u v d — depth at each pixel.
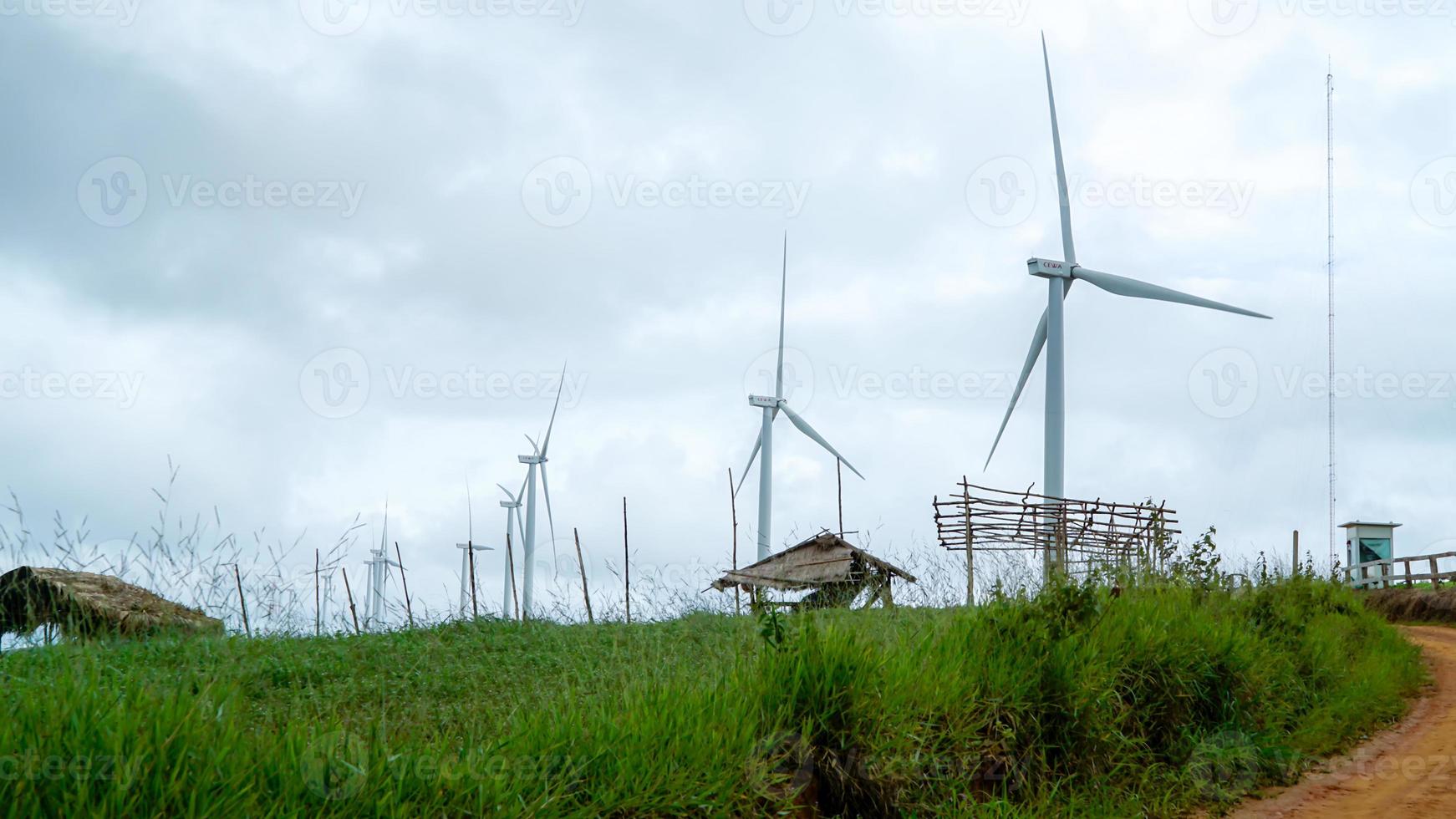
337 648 10.73
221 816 3.70
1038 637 8.23
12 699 4.12
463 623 13.25
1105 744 7.97
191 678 5.05
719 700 5.96
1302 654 12.58
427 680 9.56
